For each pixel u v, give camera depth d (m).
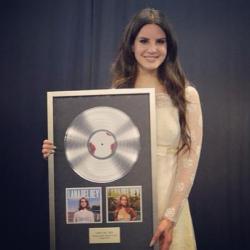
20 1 2.53
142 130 1.55
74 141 1.56
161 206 1.60
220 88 2.42
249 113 2.41
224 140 2.42
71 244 1.55
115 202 1.55
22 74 2.52
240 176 2.41
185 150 1.64
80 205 1.56
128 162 1.55
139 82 1.71
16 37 2.52
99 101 1.56
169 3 2.44
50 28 2.50
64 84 2.49
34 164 2.50
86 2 2.47
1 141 2.52
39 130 2.50
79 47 2.48
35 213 2.50
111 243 1.55
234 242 2.41
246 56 2.41
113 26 2.46
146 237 1.54
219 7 2.43
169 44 1.66
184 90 1.67
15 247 2.51
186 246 1.67
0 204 2.52
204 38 2.43
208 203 2.43
